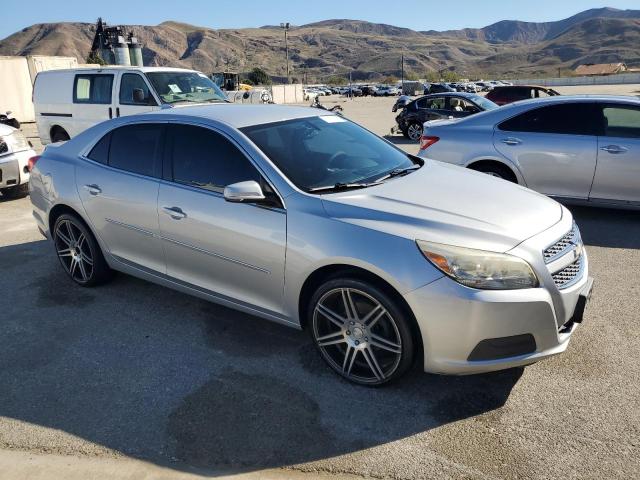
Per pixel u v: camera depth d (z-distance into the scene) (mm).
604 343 3588
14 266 5328
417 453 2643
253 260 3385
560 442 2682
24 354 3656
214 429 2854
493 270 2758
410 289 2799
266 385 3236
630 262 5078
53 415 3000
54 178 4582
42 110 11328
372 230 2945
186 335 3875
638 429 2752
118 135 4273
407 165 4055
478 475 2490
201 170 3684
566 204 6609
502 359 2846
